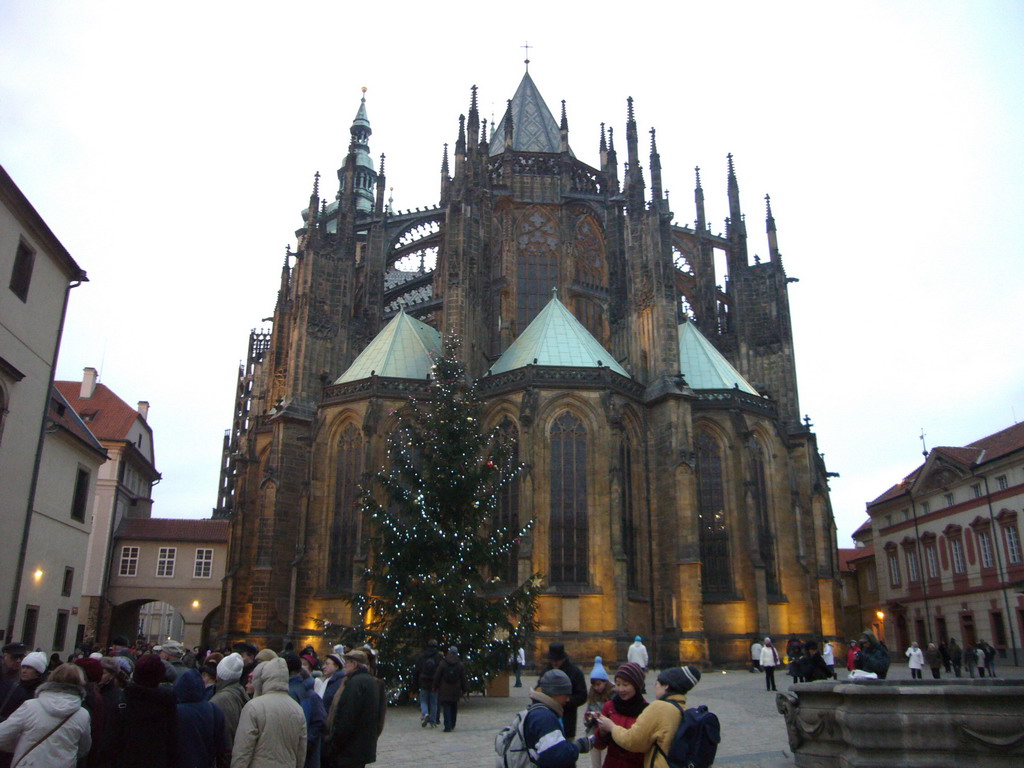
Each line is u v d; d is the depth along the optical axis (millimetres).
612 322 76938
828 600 68375
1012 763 16734
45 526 47125
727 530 65750
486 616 39500
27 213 39156
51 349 43625
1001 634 77688
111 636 85875
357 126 140500
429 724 29969
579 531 60562
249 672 17234
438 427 43469
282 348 83188
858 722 17891
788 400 77500
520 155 85125
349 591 62219
